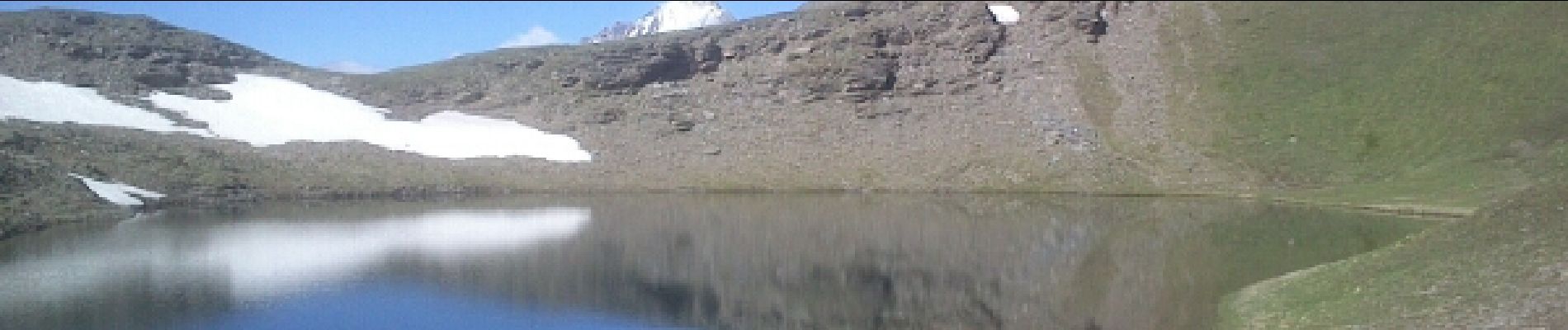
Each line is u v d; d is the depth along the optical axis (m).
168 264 50.03
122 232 65.06
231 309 37.94
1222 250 50.81
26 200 72.31
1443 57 108.31
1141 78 126.44
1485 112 93.38
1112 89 125.50
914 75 136.00
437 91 143.62
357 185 104.44
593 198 101.38
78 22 134.12
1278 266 44.12
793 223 71.69
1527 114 89.62
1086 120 119.12
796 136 126.81
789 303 39.41
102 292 41.38
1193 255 49.44
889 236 62.03
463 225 70.75
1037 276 44.78
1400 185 81.56
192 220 74.69
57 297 40.19
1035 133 118.06
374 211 84.12
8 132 88.31
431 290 42.62
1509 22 109.94
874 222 71.56
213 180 96.31
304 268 48.78
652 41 149.00
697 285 44.09
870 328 34.66
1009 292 40.97
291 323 35.44
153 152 99.00
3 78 112.31
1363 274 32.59
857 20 146.88
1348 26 125.44
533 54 151.00
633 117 135.12
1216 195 94.12
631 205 90.75
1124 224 66.94
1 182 73.12
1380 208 72.44
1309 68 118.25
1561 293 24.20
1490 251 29.09
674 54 145.62
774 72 140.88
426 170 113.38
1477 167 79.88
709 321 36.06
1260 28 131.12
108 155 93.50
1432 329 25.47
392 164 114.06
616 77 142.38
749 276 46.53
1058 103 124.19
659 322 36.00
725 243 59.38
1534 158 77.31
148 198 86.19
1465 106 96.31
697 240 60.62
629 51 146.25
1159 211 77.38
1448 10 119.56
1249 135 107.94
